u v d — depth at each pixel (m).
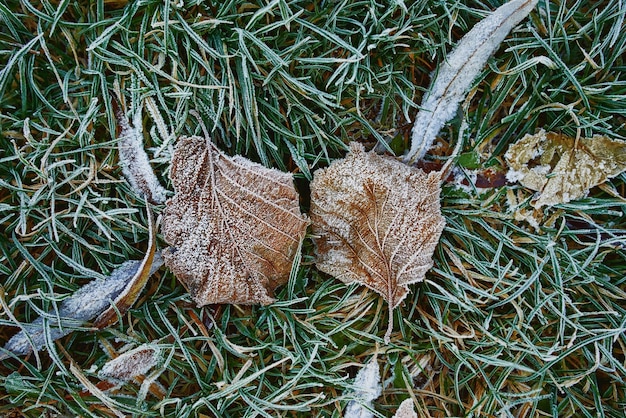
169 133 0.46
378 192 0.46
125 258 0.46
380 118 0.48
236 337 0.47
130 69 0.46
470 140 0.48
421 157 0.48
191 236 0.46
